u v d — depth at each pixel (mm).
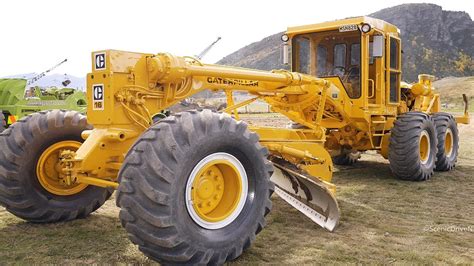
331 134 7871
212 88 4785
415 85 9094
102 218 4992
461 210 5582
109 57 3920
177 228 3293
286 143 5258
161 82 4230
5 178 4465
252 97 5699
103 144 3941
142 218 3225
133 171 3260
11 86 11398
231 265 3697
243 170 3816
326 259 3881
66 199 4828
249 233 3764
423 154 7816
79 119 4840
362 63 7074
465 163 9562
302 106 6367
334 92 6910
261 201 3871
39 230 4555
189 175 3430
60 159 4676
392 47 7852
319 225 4840
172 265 3418
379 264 3768
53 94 13477
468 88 63312
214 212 3738
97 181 3938
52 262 3713
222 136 3590
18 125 4582
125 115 4035
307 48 7680
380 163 9516
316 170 5602
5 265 3639
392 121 7863
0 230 4539
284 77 5621
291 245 4227
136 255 3871
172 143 3312
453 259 3867
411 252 4027
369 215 5324
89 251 3963
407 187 6961
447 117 8633
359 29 6988
